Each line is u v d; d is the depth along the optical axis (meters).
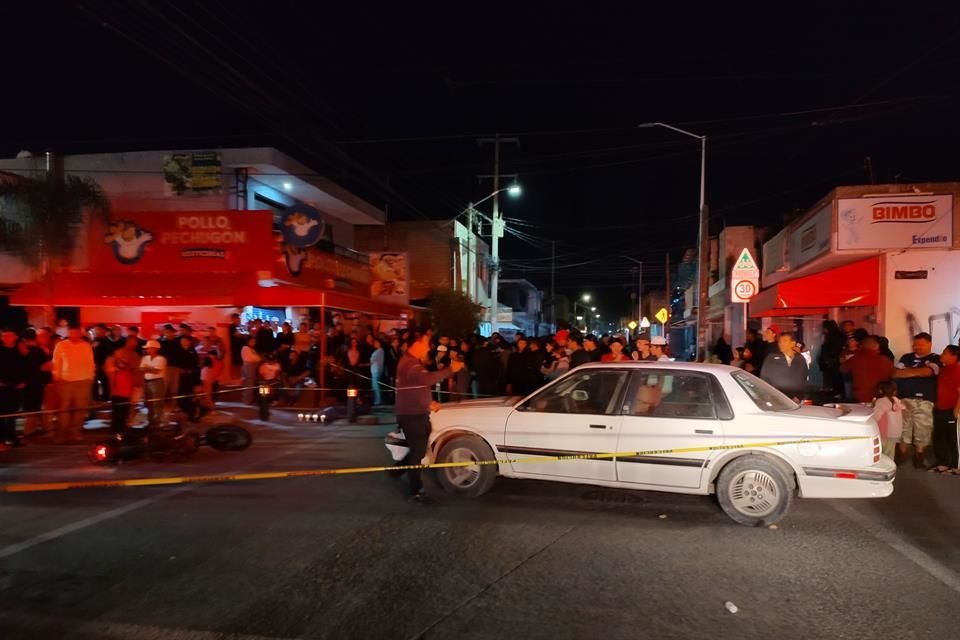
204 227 17.50
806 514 7.10
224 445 10.17
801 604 4.80
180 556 5.72
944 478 8.77
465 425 7.61
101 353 14.05
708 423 6.85
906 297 14.95
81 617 4.56
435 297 31.42
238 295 16.36
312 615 4.58
